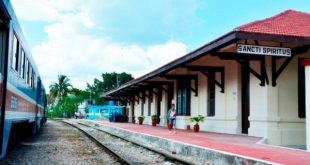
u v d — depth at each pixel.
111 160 10.92
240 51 12.14
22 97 12.31
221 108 18.77
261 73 14.65
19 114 11.69
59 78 88.62
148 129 22.86
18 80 11.08
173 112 19.23
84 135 21.91
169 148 13.74
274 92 14.60
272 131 14.36
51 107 86.19
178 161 10.39
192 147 11.63
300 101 14.91
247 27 12.55
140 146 14.60
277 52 12.59
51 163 10.13
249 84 16.30
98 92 92.69
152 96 32.91
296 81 14.93
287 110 14.70
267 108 14.49
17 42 10.66
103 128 30.17
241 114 17.23
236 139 14.20
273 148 11.12
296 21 14.86
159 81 27.39
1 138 8.73
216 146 11.50
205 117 20.48
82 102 85.12
